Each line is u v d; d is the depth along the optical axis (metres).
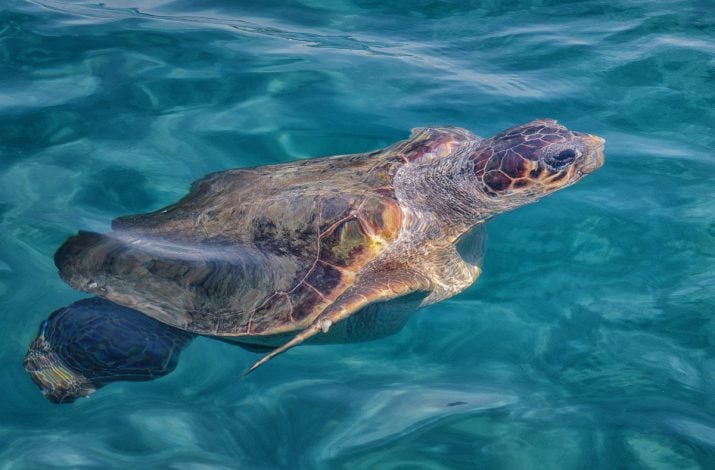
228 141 2.31
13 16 2.83
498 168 1.95
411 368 1.85
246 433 1.72
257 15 2.95
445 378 1.82
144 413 1.75
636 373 1.80
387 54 2.71
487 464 1.65
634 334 1.87
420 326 1.94
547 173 1.94
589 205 2.17
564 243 2.10
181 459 1.67
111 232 2.00
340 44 2.77
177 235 1.95
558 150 1.95
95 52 2.65
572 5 3.01
